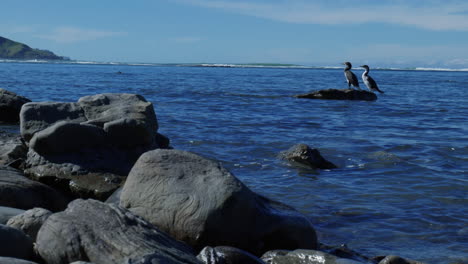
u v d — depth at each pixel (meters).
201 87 40.56
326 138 15.65
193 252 5.63
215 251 5.41
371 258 6.59
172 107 23.30
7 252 5.01
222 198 6.05
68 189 8.66
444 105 28.55
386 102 29.92
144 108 10.22
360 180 10.66
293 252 5.95
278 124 18.61
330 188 10.02
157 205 6.21
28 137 9.73
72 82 44.84
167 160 6.54
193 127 17.05
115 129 9.49
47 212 5.89
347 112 23.56
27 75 59.44
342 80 64.56
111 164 9.09
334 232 7.70
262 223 6.27
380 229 7.85
